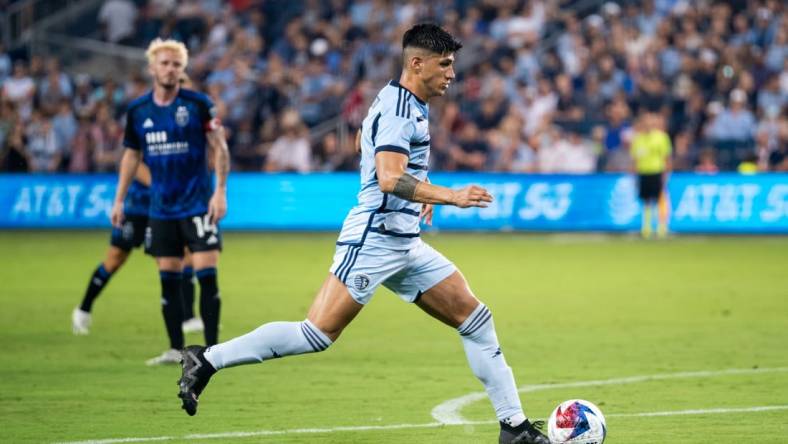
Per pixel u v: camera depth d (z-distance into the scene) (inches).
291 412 1041.5
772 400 1093.1
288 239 3090.6
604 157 3373.5
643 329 1579.7
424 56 844.0
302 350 864.9
